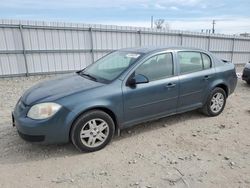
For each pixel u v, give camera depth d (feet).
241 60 63.26
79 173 9.86
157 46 14.79
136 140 12.95
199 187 8.96
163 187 8.95
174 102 14.16
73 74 14.92
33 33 35.42
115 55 14.97
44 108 10.56
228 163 10.64
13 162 10.66
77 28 38.55
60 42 37.76
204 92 15.62
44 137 10.62
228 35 58.03
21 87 28.68
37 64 36.63
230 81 17.06
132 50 14.61
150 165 10.46
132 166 10.38
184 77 14.35
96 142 11.72
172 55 14.15
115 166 10.39
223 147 12.19
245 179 9.48
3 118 16.33
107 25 41.09
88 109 11.16
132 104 12.45
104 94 11.53
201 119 16.17
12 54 34.47
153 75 13.25
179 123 15.43
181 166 10.38
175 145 12.39
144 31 45.21
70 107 10.77
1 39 33.37
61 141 10.96
